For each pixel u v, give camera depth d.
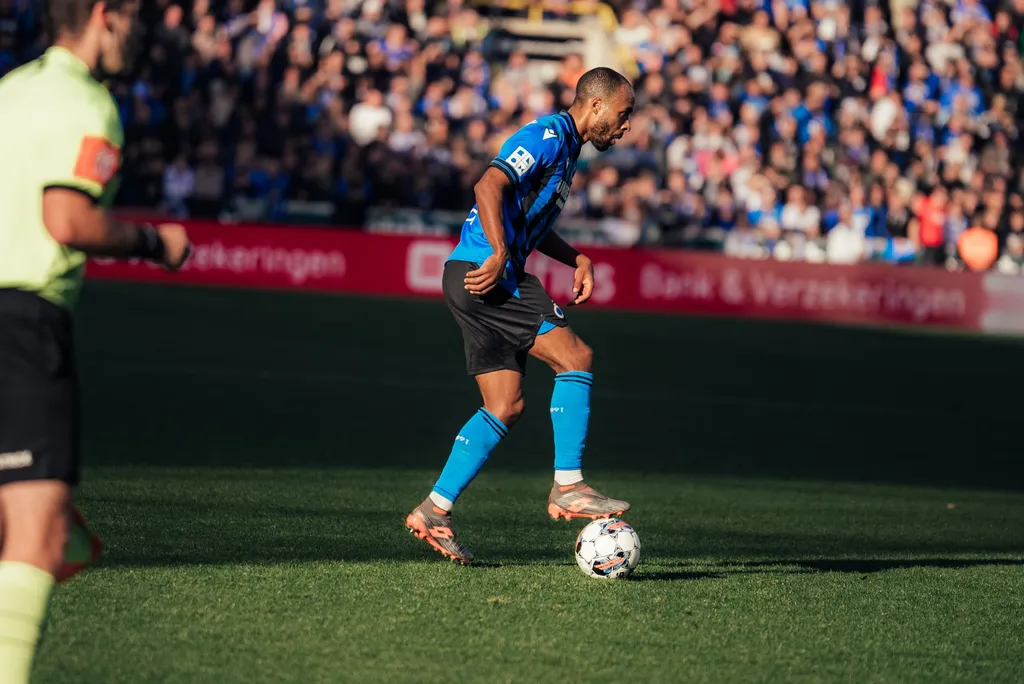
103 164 9.75
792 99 71.50
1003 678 13.36
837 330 60.28
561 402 17.06
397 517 20.59
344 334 48.50
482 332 17.08
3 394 9.66
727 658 13.41
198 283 59.03
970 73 77.69
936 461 32.66
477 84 69.00
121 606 14.04
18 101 9.87
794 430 36.03
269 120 63.41
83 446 26.06
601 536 16.64
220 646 12.81
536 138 16.70
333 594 15.09
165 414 31.03
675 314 61.66
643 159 67.75
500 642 13.48
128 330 45.62
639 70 75.19
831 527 22.61
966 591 17.39
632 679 12.48
